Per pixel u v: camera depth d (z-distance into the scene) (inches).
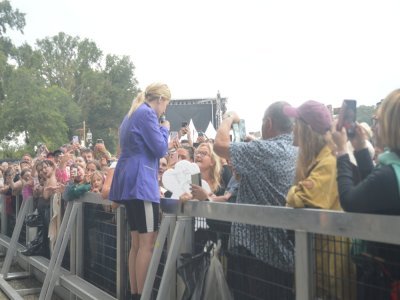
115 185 142.3
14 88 1908.2
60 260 196.2
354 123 83.4
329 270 85.8
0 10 2037.4
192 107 609.3
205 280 114.7
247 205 101.8
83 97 3321.9
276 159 109.0
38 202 253.9
